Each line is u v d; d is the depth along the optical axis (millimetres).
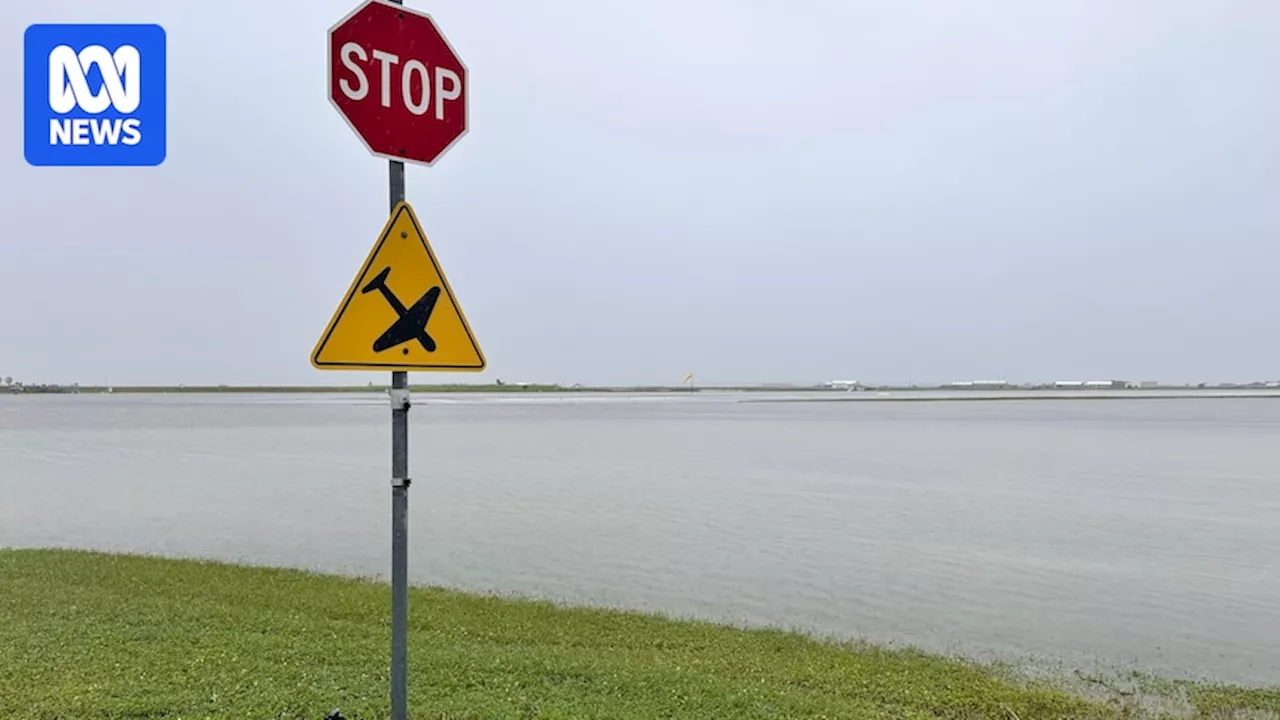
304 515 24969
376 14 3965
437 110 4199
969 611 14656
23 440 58656
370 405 170125
